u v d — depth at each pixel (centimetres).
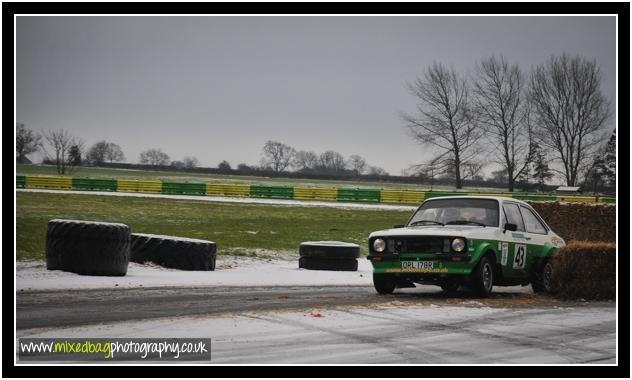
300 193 6694
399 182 12738
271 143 14238
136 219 4275
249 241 3189
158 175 11556
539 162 9512
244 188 6700
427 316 1213
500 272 1534
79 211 4500
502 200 1609
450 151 9831
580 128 9281
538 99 9431
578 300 1490
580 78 9231
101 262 1786
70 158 10869
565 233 3034
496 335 1053
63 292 1466
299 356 881
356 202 6606
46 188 6588
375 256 1503
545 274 1655
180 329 1034
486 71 9631
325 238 3594
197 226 3903
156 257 2108
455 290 1692
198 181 10406
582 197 6488
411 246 1483
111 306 1266
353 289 1706
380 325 1112
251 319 1137
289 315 1187
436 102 9806
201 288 1641
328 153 14225
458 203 1609
